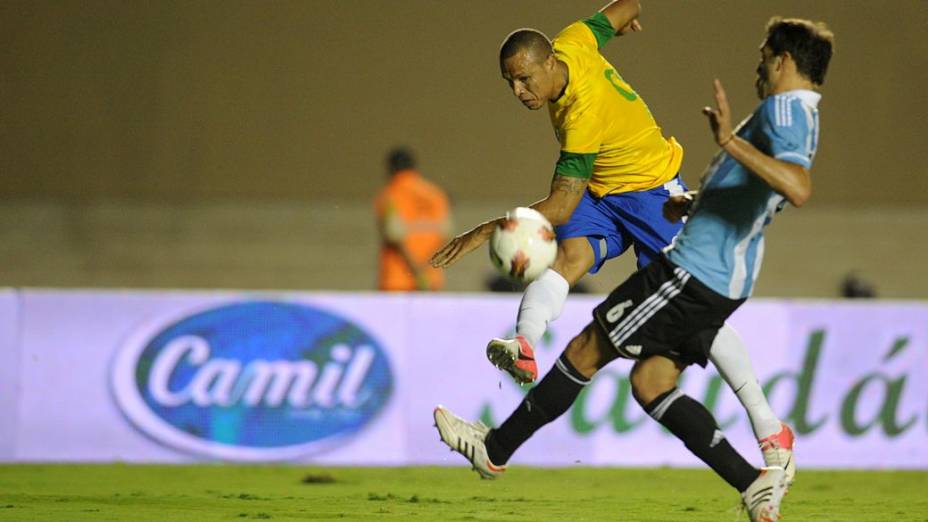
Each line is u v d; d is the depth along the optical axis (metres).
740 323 30.33
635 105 19.12
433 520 19.08
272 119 77.25
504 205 76.69
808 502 23.19
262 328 29.59
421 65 76.75
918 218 74.62
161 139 77.31
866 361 30.62
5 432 28.94
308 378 29.64
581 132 18.33
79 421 29.14
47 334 29.12
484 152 76.88
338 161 77.38
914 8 75.50
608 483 26.61
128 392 29.27
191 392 29.38
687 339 16.56
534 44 18.06
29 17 76.62
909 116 75.81
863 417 30.56
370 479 26.61
